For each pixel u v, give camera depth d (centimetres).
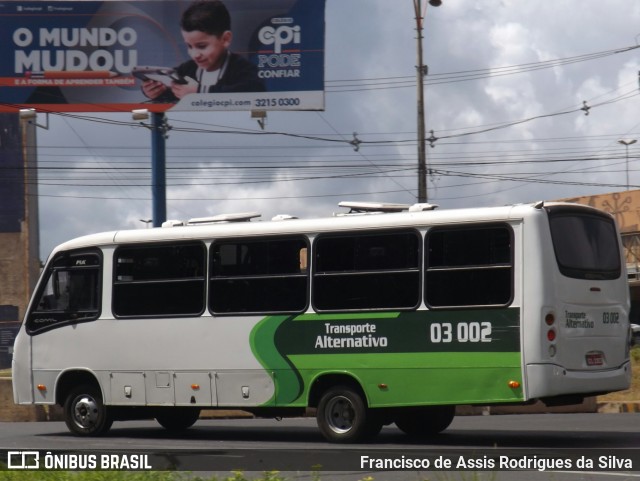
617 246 1514
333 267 1512
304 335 1520
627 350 1498
